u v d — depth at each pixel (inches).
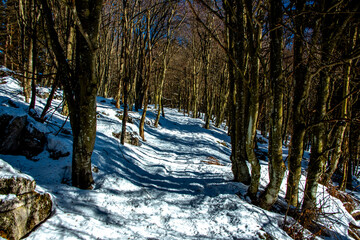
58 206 115.7
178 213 138.9
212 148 470.9
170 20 495.5
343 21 165.2
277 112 143.3
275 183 150.9
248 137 160.6
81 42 128.6
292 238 131.6
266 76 151.9
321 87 186.9
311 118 217.9
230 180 219.9
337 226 175.9
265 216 146.3
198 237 115.2
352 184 368.8
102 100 657.6
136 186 177.3
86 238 93.6
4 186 84.7
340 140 227.1
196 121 780.6
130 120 480.1
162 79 569.0
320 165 184.1
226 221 133.9
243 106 191.6
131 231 109.0
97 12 124.2
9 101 287.1
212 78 859.4
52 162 170.9
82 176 148.0
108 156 232.7
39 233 90.6
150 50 374.0
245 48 192.2
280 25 125.9
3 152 163.6
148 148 363.3
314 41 159.5
